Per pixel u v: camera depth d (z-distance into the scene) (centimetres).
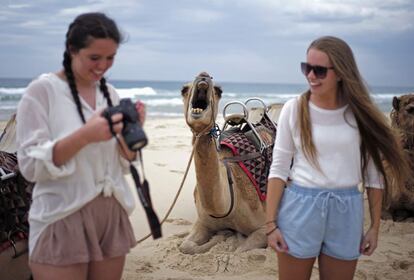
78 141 267
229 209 553
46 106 285
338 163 326
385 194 359
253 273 507
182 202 794
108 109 273
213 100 487
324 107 329
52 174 273
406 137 654
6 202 382
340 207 325
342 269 338
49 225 288
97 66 282
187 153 1238
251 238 570
